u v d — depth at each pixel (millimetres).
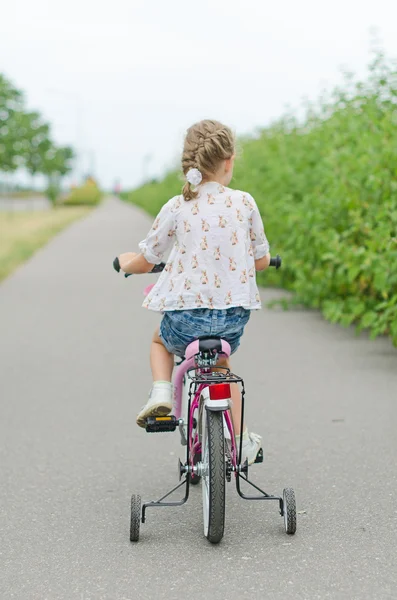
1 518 4996
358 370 8617
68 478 5668
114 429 6750
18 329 11250
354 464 5801
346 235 10242
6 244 26062
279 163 14625
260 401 7480
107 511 5086
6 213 55000
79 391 7957
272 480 5527
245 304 4488
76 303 13617
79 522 4918
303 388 7918
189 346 4379
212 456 4336
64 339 10531
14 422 6973
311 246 11695
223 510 4340
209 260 4477
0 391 7988
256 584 4039
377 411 7109
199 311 4465
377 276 9125
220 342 4344
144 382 8273
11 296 14500
